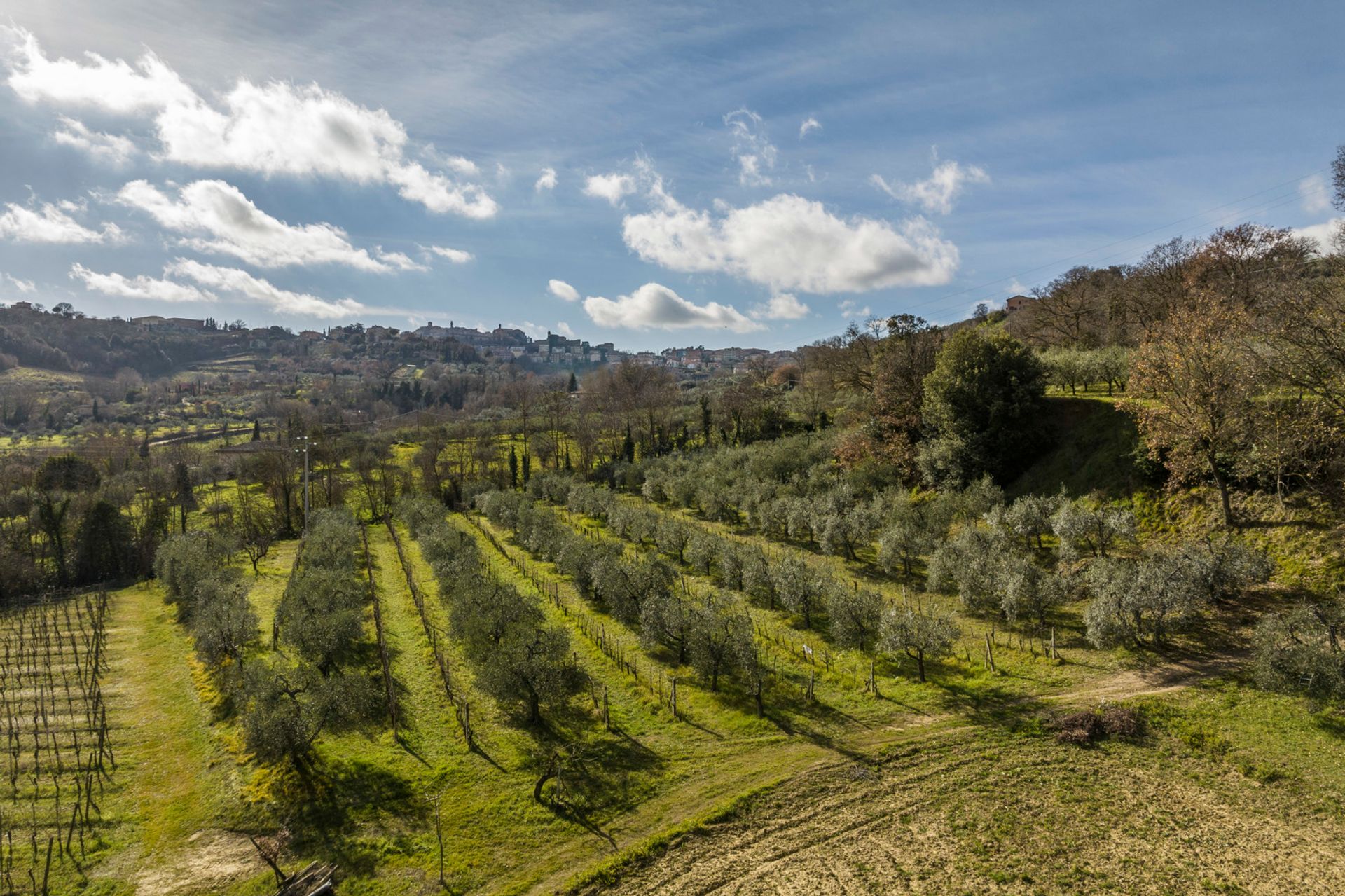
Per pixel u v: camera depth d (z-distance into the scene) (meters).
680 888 19.67
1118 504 44.66
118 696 33.84
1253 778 22.56
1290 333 34.19
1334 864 18.70
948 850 20.50
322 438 104.94
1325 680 24.97
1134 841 20.25
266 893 19.94
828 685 32.50
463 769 26.28
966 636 36.44
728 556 47.41
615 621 42.34
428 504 79.50
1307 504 35.41
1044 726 26.77
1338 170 40.97
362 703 28.27
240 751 27.50
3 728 30.45
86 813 23.61
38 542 70.31
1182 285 62.53
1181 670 29.42
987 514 47.44
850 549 51.22
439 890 20.03
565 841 22.08
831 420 95.88
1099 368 56.16
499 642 34.50
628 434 103.44
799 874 19.88
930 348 69.00
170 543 59.00
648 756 26.98
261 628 43.03
